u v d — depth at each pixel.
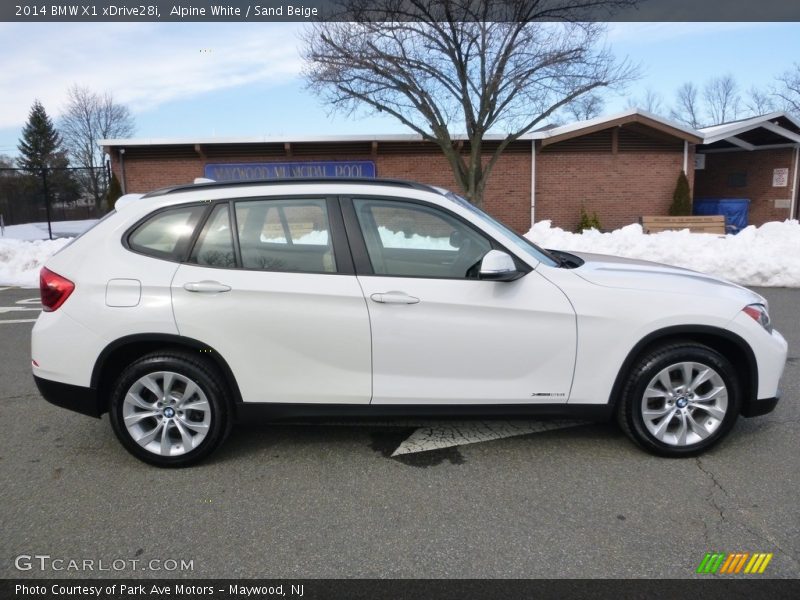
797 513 2.99
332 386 3.48
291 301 3.41
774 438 3.86
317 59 14.38
